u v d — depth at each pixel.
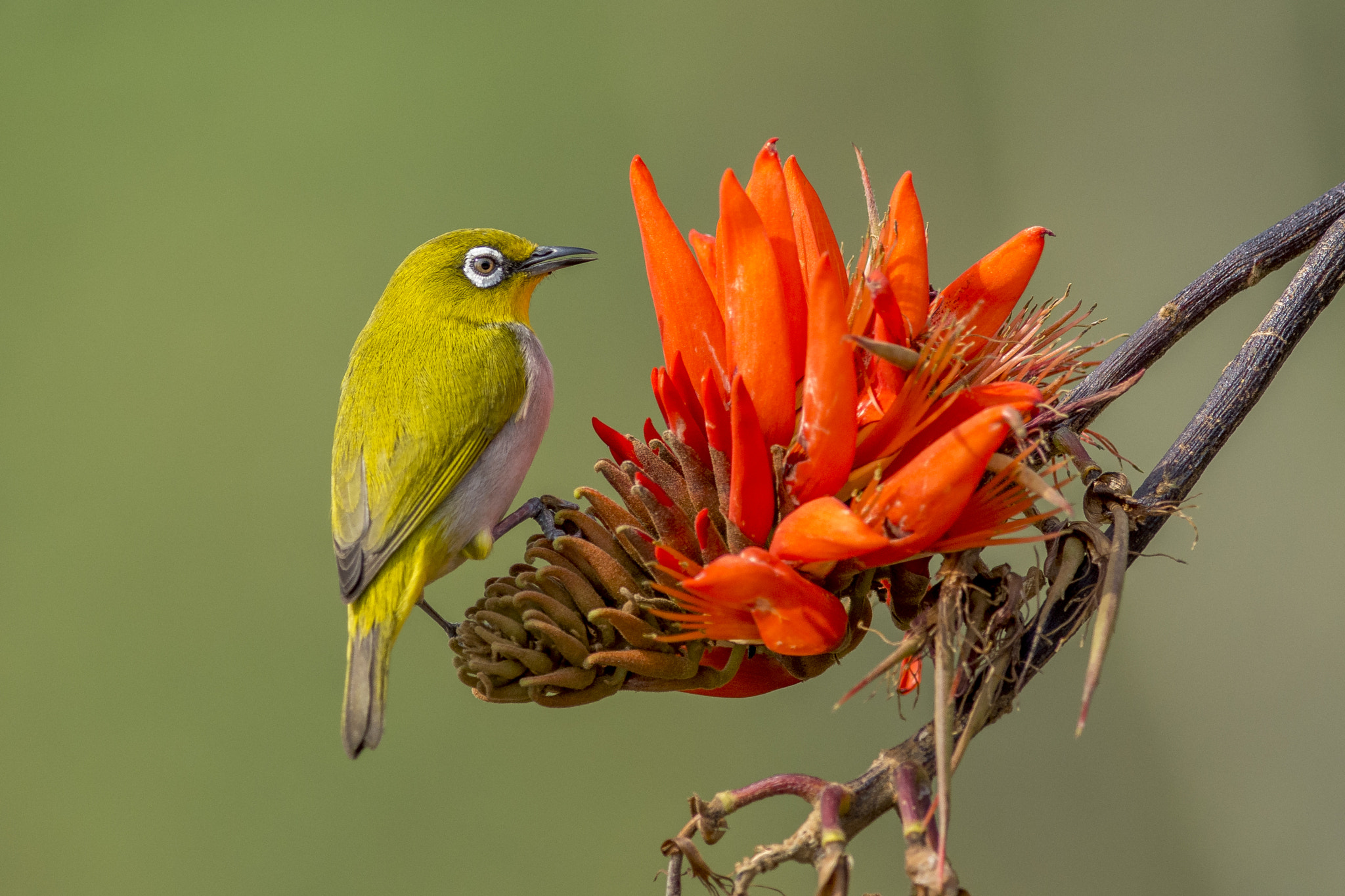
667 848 4.08
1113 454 4.76
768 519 3.97
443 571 8.51
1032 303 4.39
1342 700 14.35
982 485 4.00
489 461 8.48
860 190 20.12
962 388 4.03
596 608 4.30
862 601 4.04
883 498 3.73
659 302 4.29
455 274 9.03
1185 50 18.09
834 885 3.58
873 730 15.91
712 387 4.01
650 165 20.72
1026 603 3.88
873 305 4.01
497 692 4.41
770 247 3.99
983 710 3.74
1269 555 15.12
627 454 4.51
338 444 8.59
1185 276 17.61
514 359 8.70
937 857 3.46
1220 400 4.59
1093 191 18.45
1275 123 17.34
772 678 4.41
